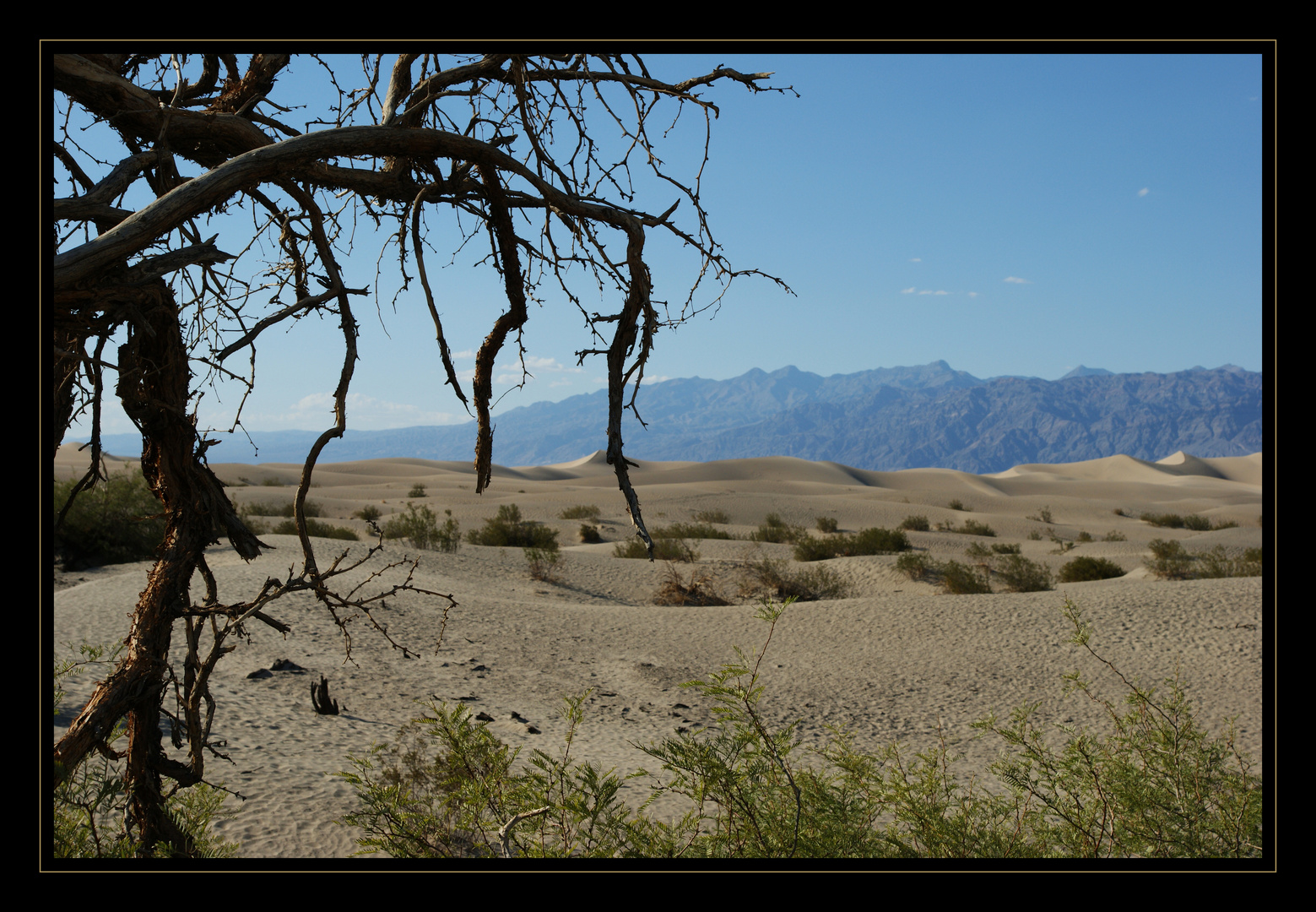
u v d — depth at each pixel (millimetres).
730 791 2824
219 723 7859
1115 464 187375
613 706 10773
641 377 2805
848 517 59438
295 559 18859
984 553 34531
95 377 2328
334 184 2576
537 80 3105
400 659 12227
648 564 28859
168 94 2867
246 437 2637
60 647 9078
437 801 4012
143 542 20359
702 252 3074
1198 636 14164
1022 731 4086
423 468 121062
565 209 2727
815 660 14016
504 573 25344
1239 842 3133
